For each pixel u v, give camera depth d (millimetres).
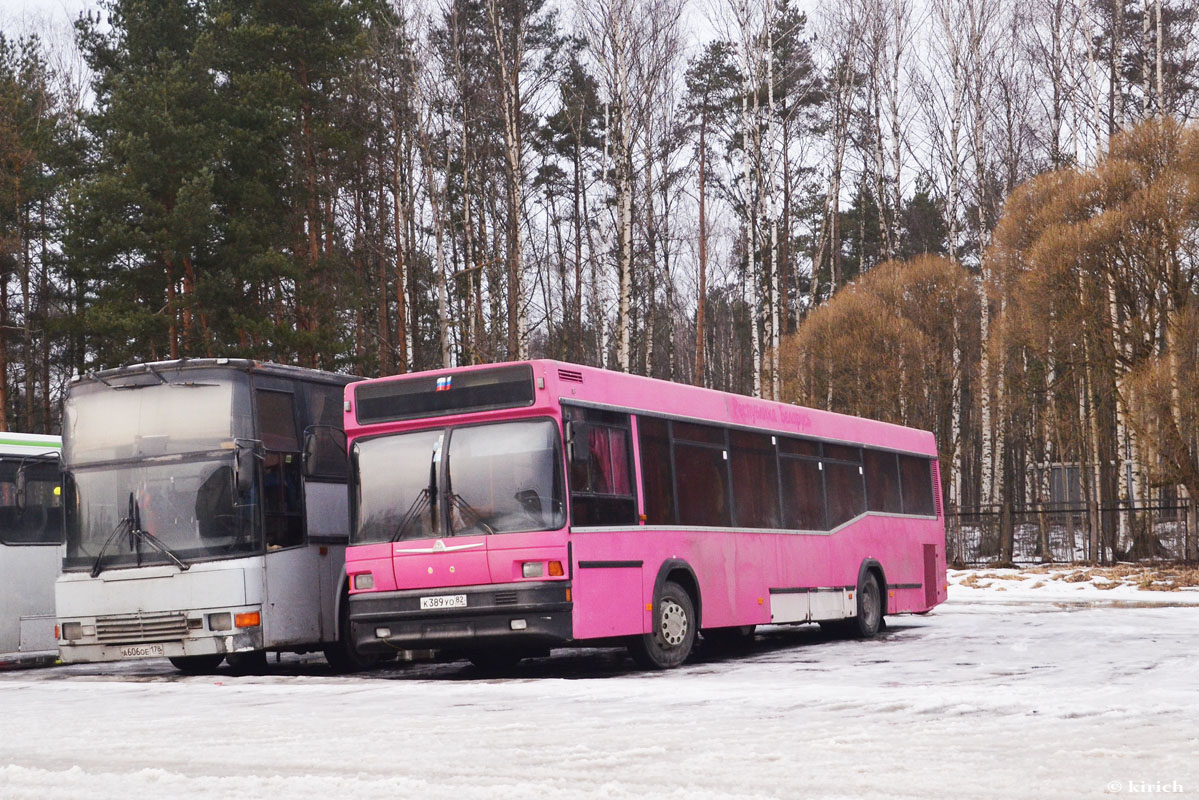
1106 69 49375
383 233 50219
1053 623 22047
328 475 18094
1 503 20234
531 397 14609
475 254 54438
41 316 51594
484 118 47469
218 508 16750
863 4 54156
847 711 10242
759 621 17828
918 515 23359
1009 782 6941
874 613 21203
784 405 19406
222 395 17031
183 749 8938
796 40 54500
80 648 17078
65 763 8500
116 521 17125
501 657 17422
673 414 16625
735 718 9938
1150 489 41281
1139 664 14891
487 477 14734
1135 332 37219
